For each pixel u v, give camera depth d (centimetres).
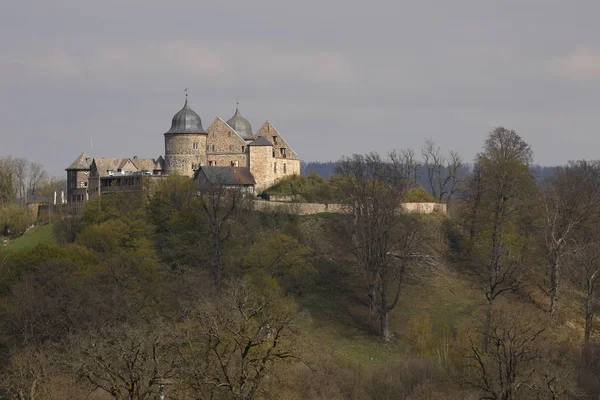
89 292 15962
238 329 11194
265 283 18225
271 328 11725
